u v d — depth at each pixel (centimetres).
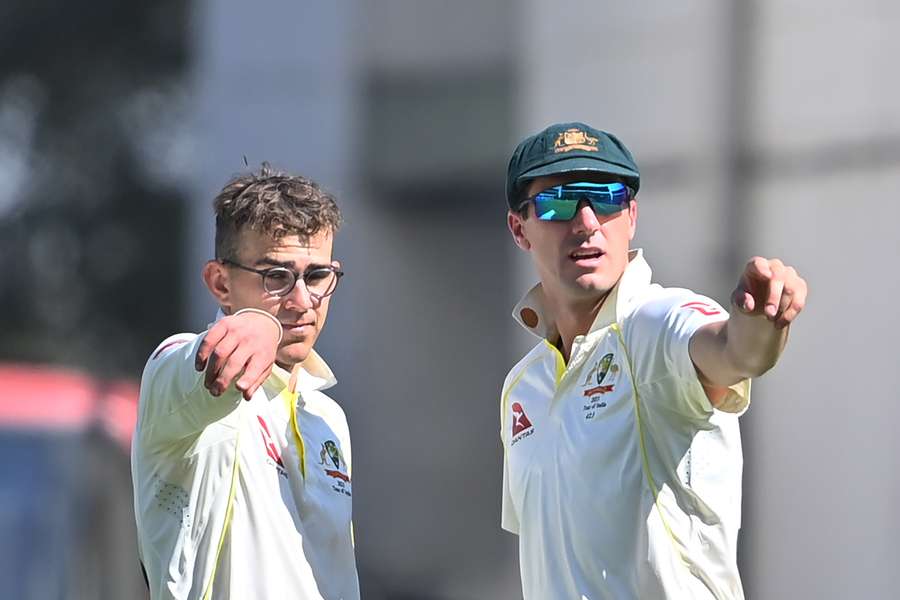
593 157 1010
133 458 948
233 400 870
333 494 1018
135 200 6575
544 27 2545
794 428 2139
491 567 2602
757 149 2214
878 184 2067
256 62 2991
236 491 947
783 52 2191
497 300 2656
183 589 923
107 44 6550
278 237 966
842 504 2069
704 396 923
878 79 2075
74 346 6394
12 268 6500
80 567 2377
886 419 2027
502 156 2641
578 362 1012
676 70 2317
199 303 3291
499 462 2638
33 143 6600
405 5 2784
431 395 2714
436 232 2742
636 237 2345
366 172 2812
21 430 2456
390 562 2694
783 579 2131
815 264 2138
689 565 952
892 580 2005
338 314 2802
